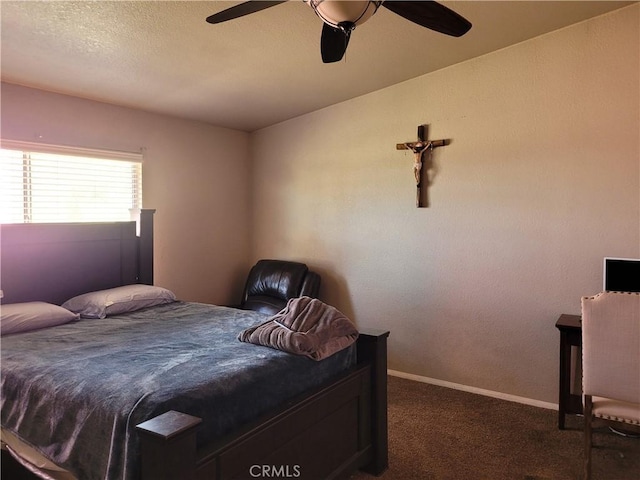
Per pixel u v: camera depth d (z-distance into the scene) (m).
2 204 2.98
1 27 2.32
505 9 2.62
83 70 2.90
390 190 3.74
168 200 3.97
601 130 2.83
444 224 3.46
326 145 4.11
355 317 3.98
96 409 1.52
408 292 3.67
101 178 3.52
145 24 2.41
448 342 3.48
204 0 2.21
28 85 3.05
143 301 3.08
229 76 3.23
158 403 1.47
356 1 1.58
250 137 4.71
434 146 3.46
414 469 2.33
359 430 2.24
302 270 4.11
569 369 2.72
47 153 3.15
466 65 3.30
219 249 4.44
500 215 3.21
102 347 2.13
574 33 2.88
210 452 1.45
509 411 3.01
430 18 1.84
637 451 2.48
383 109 3.74
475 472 2.29
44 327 2.54
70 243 3.14
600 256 2.86
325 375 2.11
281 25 2.54
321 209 4.18
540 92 3.02
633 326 1.91
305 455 1.88
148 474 1.28
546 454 2.45
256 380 1.77
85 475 1.50
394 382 3.58
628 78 2.74
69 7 2.19
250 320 2.72
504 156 3.18
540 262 3.07
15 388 1.80
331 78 3.42
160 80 3.18
